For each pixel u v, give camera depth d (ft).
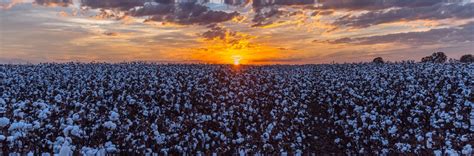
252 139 47.67
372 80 104.83
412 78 98.84
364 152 46.60
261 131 53.83
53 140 35.70
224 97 81.76
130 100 66.85
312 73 133.08
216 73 126.52
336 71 135.74
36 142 34.12
